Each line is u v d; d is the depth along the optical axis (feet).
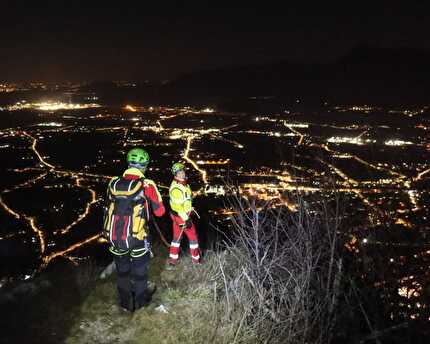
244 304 14.64
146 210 14.08
